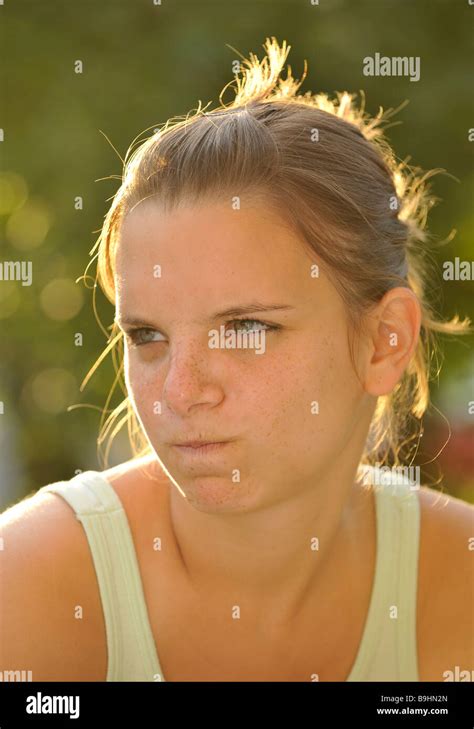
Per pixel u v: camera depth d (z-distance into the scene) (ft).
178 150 5.29
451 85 19.01
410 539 6.58
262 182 5.22
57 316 21.06
